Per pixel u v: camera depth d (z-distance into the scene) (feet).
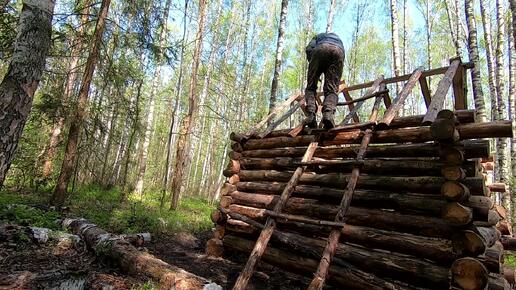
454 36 48.60
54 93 29.12
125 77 31.91
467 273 10.41
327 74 17.70
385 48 85.46
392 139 14.76
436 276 11.50
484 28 40.93
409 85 17.47
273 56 90.99
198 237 24.59
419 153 13.57
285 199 15.16
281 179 18.66
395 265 12.53
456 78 18.30
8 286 11.22
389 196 13.57
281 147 19.75
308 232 15.97
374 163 14.56
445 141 12.06
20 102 13.46
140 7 30.58
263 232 14.07
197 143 114.01
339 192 15.29
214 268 17.56
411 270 12.11
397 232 13.21
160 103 99.45
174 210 37.45
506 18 47.57
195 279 12.55
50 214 21.17
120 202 35.70
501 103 34.50
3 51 23.43
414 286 12.32
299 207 16.46
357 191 14.67
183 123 40.57
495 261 11.10
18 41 13.84
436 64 74.54
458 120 12.60
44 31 14.32
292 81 88.02
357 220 14.23
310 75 18.33
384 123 14.89
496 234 12.98
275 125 21.25
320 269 11.66
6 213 18.92
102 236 16.56
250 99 82.07
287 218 13.98
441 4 60.85
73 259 15.20
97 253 15.46
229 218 20.13
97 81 38.70
